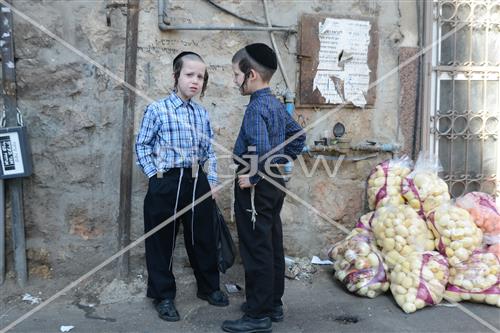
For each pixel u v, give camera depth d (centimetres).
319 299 350
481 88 418
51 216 369
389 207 364
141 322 315
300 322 316
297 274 383
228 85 379
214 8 373
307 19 383
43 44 355
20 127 347
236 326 298
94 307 335
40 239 370
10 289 356
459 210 358
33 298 346
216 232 339
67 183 367
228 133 381
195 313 329
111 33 360
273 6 381
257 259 292
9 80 349
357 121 401
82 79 361
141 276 367
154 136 317
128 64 354
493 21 414
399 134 407
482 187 425
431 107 411
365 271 351
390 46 400
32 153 362
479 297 338
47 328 306
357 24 392
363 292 349
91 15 358
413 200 371
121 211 360
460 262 346
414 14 402
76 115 363
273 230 308
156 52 366
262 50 288
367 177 403
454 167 419
